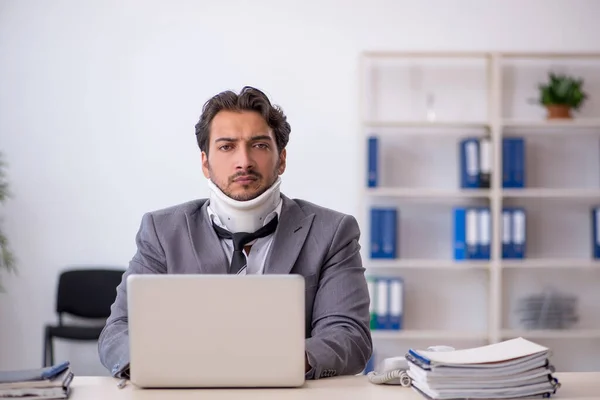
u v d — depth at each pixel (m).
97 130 4.22
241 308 1.57
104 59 4.22
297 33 4.27
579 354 4.37
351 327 1.96
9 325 4.20
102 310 4.06
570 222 4.38
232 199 2.05
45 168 4.20
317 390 1.60
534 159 4.38
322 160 4.27
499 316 4.11
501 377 1.53
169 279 1.56
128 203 4.23
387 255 4.12
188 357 1.57
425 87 4.34
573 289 4.39
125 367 1.67
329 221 2.14
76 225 4.21
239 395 1.53
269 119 2.07
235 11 4.25
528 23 4.34
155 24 4.23
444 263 4.09
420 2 4.31
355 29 4.30
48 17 4.20
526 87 4.36
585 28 4.34
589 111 4.38
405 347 4.32
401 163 4.35
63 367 1.62
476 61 4.34
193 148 4.24
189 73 4.24
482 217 4.11
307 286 2.05
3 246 3.99
